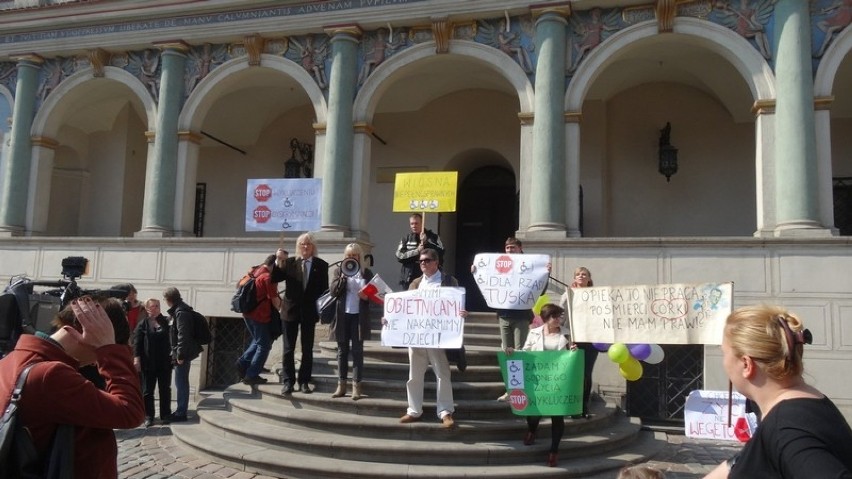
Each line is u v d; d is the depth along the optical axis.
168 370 9.72
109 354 3.06
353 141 12.69
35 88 14.76
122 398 2.97
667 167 14.16
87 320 3.02
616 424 9.15
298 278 8.65
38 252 13.77
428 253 7.68
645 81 14.52
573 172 11.52
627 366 7.94
